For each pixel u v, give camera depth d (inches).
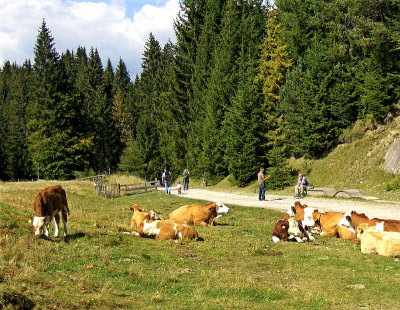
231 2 2255.2
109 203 1238.3
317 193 1152.8
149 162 2536.9
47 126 2662.4
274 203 1034.1
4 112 4195.4
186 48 2484.0
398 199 989.8
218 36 2309.3
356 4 1355.8
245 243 534.0
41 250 404.5
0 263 339.9
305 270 401.4
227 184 1782.7
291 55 1759.4
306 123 1450.5
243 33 2139.5
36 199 463.5
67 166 2659.9
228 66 2059.5
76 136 2711.6
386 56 1306.6
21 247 399.9
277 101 1738.4
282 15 1881.2
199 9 2498.8
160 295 306.5
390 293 328.5
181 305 288.2
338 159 1380.4
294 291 331.9
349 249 498.0
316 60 1459.2
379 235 461.7
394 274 383.9
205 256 456.8
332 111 1425.9
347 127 1434.5
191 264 415.5
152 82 3496.6
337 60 1480.1
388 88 1294.3
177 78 2474.2
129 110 3914.9
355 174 1264.8
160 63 3102.9
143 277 352.8
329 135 1437.0
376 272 392.5
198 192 1476.4
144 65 3624.5
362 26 1339.8
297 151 1517.0
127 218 815.7
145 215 566.6
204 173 1994.3
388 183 1099.9
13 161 3459.6
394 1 1267.2
